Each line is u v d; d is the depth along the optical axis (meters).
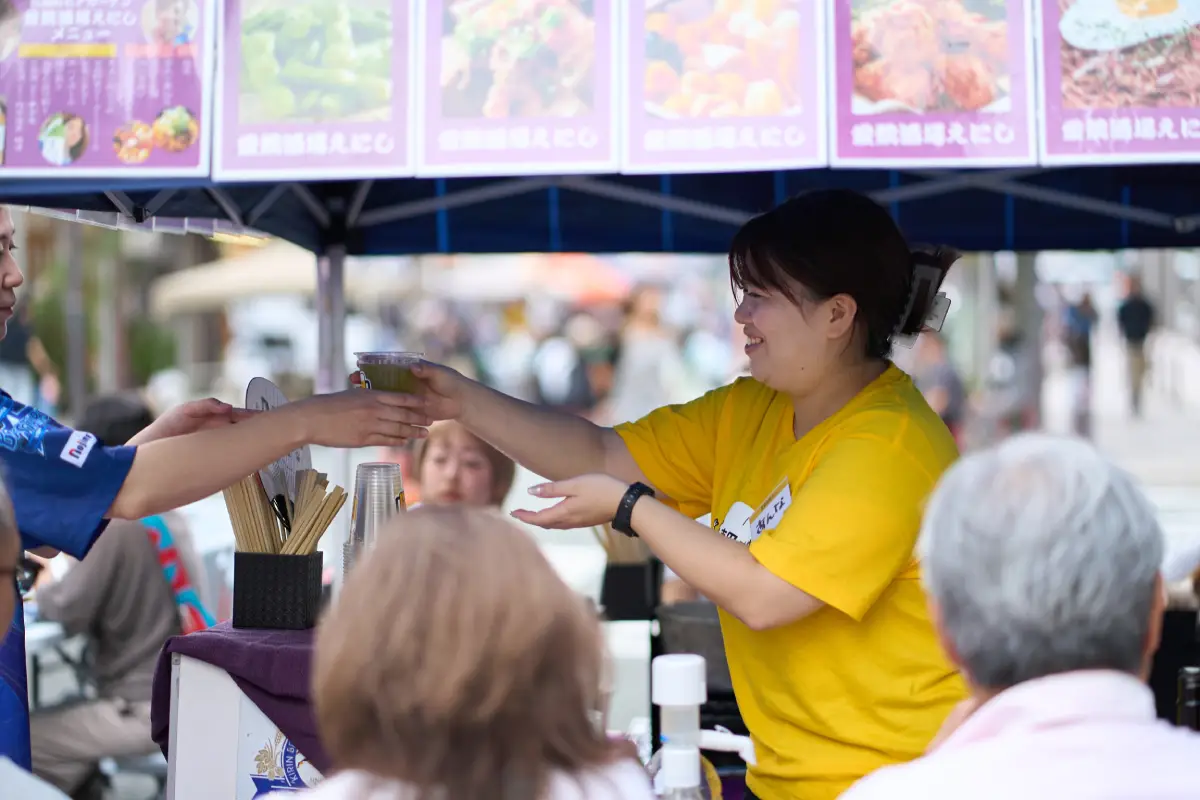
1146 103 1.83
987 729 1.11
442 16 1.88
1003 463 1.16
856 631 1.86
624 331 19.45
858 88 1.84
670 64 1.86
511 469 3.44
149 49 1.89
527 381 18.23
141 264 20.31
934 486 1.83
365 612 1.07
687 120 1.86
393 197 3.58
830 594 1.75
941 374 12.39
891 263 1.94
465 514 1.13
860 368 1.98
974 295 16.20
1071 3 1.83
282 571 2.22
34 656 4.36
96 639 3.91
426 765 1.05
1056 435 1.20
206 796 2.09
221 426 2.09
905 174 3.50
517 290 20.61
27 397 14.36
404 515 1.15
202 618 3.97
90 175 1.89
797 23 1.84
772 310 1.95
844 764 1.86
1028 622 1.08
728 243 3.70
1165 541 1.14
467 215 3.66
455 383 2.21
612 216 3.69
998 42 1.84
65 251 17.28
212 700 2.10
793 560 1.75
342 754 1.09
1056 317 16.48
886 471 1.80
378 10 1.88
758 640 1.96
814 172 3.49
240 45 1.89
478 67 1.88
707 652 2.96
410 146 1.88
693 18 1.86
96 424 3.59
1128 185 3.46
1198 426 16.64
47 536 1.88
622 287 21.36
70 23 1.90
